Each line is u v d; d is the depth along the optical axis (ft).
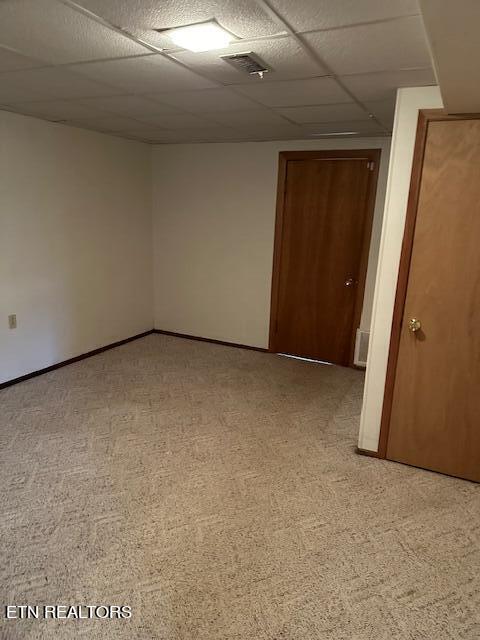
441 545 6.79
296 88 7.69
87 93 8.43
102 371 13.47
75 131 12.77
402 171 7.84
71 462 8.59
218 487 7.99
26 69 6.94
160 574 6.08
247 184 14.83
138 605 5.61
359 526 7.14
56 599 5.65
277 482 8.21
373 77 6.91
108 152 14.15
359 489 8.08
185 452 9.10
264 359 15.05
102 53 6.16
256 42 5.61
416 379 8.48
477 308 7.80
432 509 7.61
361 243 13.58
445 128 7.34
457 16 3.50
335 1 4.41
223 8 4.68
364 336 14.02
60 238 12.91
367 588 5.98
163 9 4.73
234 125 11.49
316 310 14.73
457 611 5.67
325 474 8.52
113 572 6.08
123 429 9.95
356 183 13.32
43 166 11.98
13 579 5.91
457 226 7.64
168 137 14.08
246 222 15.15
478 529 7.16
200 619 5.44
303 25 5.05
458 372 8.16
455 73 4.98
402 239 8.09
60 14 4.91
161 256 17.01
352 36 5.31
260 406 11.38
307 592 5.88
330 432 10.15
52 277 12.85
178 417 10.63
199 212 15.87
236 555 6.45
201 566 6.23
